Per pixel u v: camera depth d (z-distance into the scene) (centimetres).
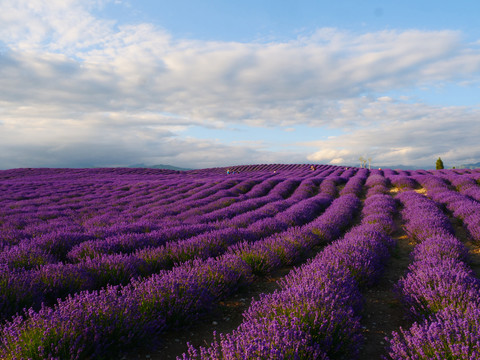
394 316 388
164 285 381
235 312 413
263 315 318
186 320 363
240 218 1041
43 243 647
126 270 486
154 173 5394
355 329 292
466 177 2045
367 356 299
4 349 250
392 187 2114
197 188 2350
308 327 277
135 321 310
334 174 3778
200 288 388
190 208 1568
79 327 286
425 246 592
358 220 1155
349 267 477
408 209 1109
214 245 665
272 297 339
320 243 795
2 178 3962
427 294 352
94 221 1188
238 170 6938
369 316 392
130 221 1200
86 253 608
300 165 7019
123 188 2605
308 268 455
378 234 706
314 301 313
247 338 254
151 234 768
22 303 363
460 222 967
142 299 357
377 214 1010
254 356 229
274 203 1411
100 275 470
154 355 307
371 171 3847
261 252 574
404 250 737
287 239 674
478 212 893
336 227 888
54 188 2617
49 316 291
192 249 609
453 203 1151
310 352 246
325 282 370
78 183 2977
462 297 334
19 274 412
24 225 1113
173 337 346
